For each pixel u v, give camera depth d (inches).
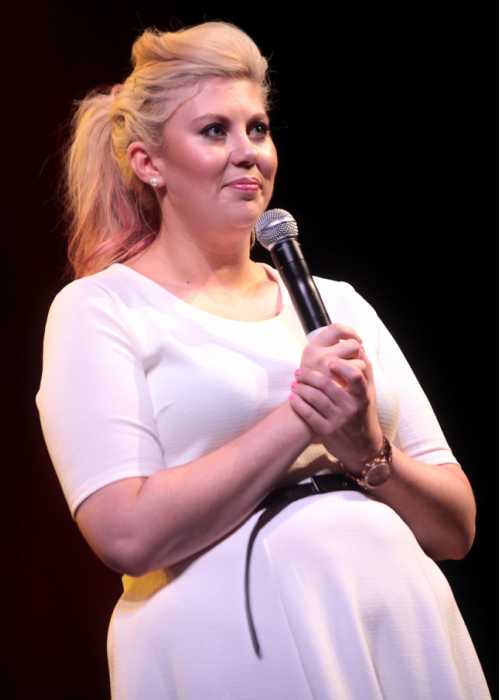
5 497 461.4
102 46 460.4
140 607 232.7
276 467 223.0
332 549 226.4
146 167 255.3
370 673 218.1
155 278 254.7
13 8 452.1
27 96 451.8
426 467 249.3
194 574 226.5
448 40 453.1
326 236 473.1
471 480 455.8
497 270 450.9
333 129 471.5
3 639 459.5
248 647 218.4
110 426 226.5
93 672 466.0
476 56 448.8
